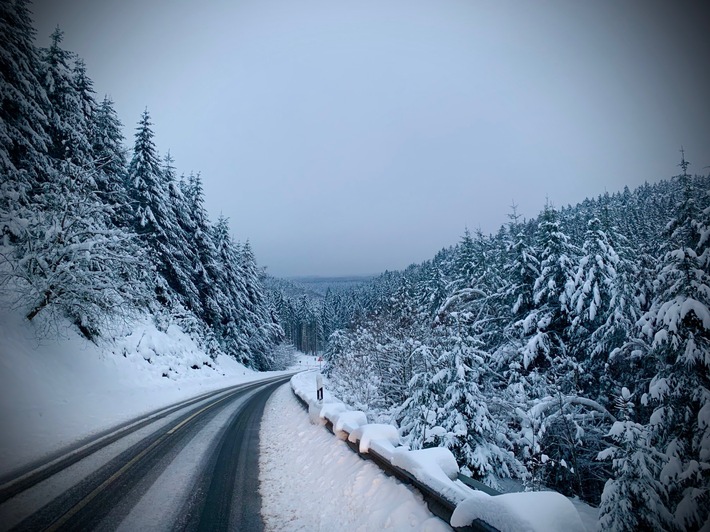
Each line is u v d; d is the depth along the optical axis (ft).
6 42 53.36
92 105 78.13
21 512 14.62
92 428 30.30
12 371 33.65
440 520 11.35
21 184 51.65
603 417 38.17
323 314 359.87
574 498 31.68
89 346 51.57
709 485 20.18
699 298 26.89
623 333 42.14
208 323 122.42
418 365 52.08
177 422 34.68
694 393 25.35
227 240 140.67
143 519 14.60
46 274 42.09
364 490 15.08
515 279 59.82
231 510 15.75
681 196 32.71
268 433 30.91
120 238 49.47
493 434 34.22
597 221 50.29
